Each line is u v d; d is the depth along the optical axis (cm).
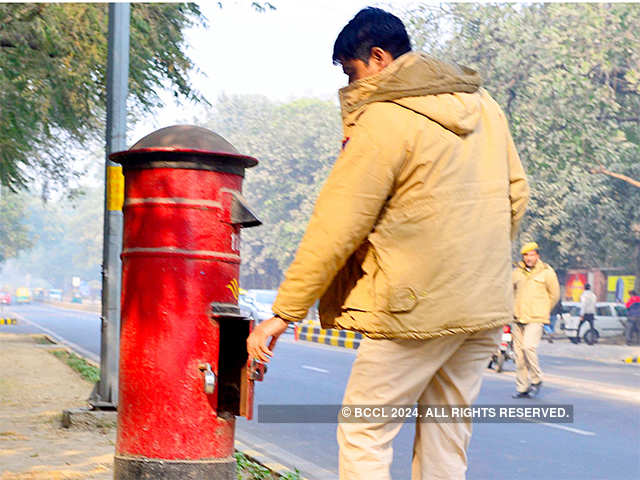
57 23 2233
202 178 620
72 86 2405
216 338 613
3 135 2592
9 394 1499
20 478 789
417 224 391
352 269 415
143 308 614
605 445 1152
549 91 4028
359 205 389
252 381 603
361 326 403
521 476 943
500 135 420
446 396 418
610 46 4050
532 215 4338
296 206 9712
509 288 412
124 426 620
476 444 1157
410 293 391
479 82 422
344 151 398
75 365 2081
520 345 1664
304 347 3206
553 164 4188
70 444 980
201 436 607
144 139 632
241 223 627
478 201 402
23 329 4569
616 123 4306
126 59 1183
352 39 425
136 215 627
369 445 406
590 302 3925
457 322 392
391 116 392
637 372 2411
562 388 1862
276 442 1180
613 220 4425
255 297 4631
